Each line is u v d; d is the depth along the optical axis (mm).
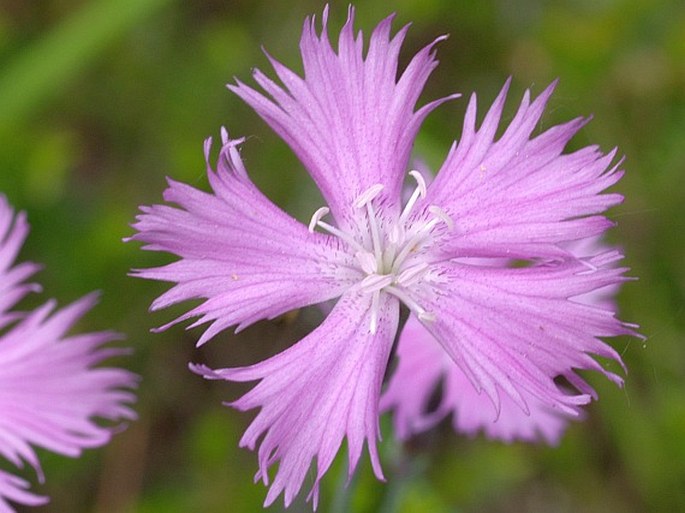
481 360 89
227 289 88
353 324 91
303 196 158
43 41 156
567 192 91
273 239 91
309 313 94
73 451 113
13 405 113
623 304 162
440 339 91
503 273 91
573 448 160
